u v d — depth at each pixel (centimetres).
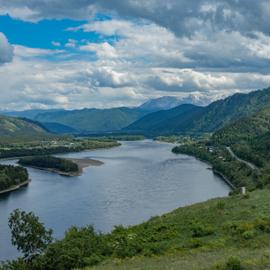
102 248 5334
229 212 6331
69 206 14000
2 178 18650
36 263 5241
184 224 6012
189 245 4984
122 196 15338
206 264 3734
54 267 5122
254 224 5244
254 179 15475
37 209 13762
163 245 5122
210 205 7194
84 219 11981
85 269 4544
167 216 7038
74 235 5697
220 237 5119
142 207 13275
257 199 7000
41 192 17462
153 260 4500
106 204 14000
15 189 18650
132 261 4631
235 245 4747
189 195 15100
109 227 10912
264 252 3800
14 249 9531
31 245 5809
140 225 6481
